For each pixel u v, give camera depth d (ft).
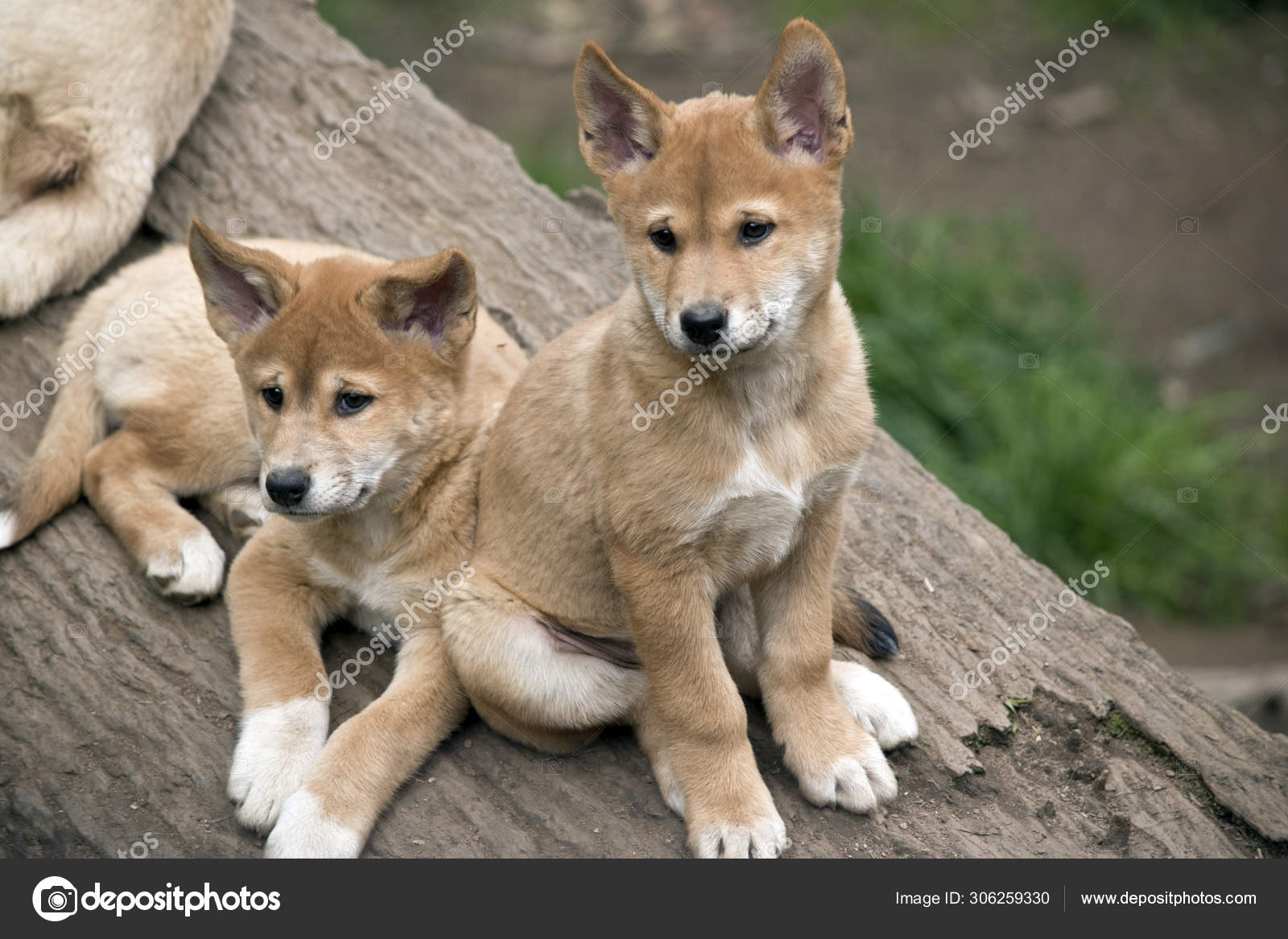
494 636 26.02
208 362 30.22
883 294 52.39
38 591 29.37
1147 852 26.40
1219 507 50.85
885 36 77.82
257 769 25.27
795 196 23.62
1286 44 77.10
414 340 26.78
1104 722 29.07
